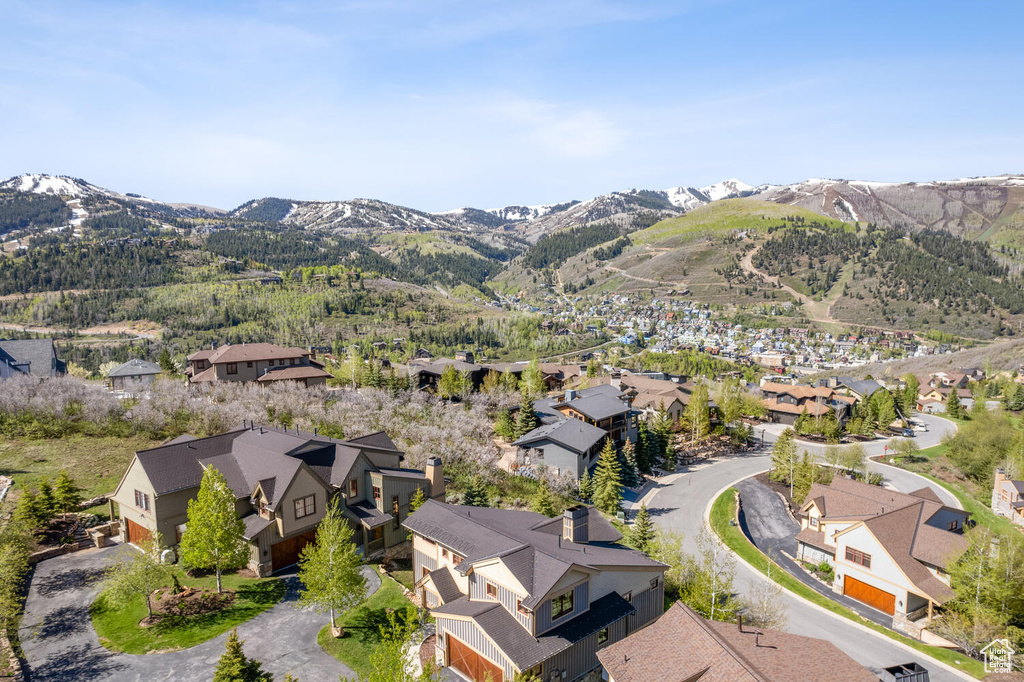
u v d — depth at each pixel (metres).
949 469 88.12
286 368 90.25
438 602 35.72
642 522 47.94
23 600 35.81
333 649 32.44
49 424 59.66
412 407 79.75
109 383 90.88
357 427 66.25
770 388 119.69
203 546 35.97
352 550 34.09
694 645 25.16
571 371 129.88
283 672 30.20
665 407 85.50
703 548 54.19
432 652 32.94
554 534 37.00
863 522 46.91
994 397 141.88
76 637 32.53
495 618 29.48
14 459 53.22
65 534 43.50
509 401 90.12
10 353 90.75
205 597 36.78
